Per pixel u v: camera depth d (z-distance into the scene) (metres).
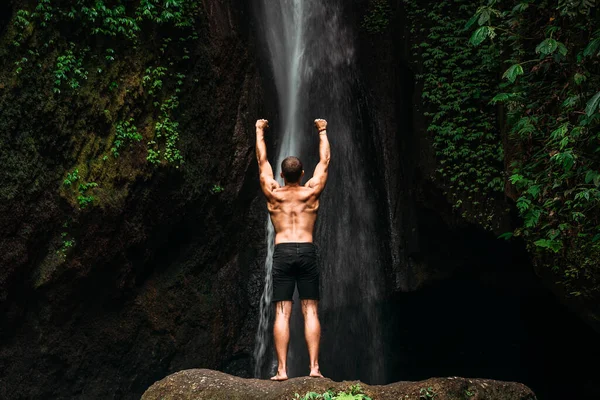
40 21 9.93
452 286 13.73
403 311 14.91
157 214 11.49
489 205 11.67
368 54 15.90
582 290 7.82
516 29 9.22
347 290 14.88
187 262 12.43
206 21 12.48
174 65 11.79
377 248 14.80
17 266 9.69
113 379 11.23
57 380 10.53
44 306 10.17
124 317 11.32
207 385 5.21
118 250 10.81
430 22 13.10
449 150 12.08
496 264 12.76
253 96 13.91
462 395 4.84
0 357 9.82
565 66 8.16
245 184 13.61
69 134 10.19
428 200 12.97
